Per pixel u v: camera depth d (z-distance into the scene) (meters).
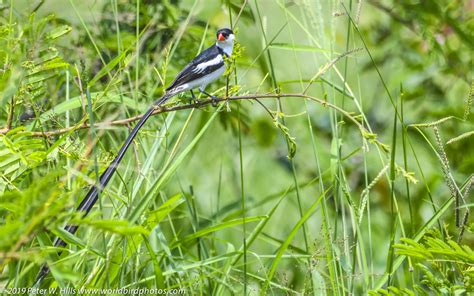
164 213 8.05
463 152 12.42
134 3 11.42
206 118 11.94
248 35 14.12
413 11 13.09
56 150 8.39
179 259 9.43
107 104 10.38
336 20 10.74
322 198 9.23
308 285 8.88
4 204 6.25
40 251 7.41
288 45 9.66
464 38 12.95
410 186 12.52
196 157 14.52
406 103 13.52
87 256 8.52
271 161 15.09
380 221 12.52
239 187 14.23
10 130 7.75
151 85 10.98
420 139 12.78
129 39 10.97
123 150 8.26
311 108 14.41
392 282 9.07
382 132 13.70
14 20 9.40
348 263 8.91
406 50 14.02
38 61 8.33
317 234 13.20
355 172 13.11
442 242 7.83
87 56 10.70
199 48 10.44
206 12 12.13
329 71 10.07
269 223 14.05
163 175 8.36
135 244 8.13
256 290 9.34
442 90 13.45
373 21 14.28
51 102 9.54
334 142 9.73
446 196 12.14
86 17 10.89
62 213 6.01
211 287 9.27
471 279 7.88
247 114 12.20
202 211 13.80
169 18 11.41
